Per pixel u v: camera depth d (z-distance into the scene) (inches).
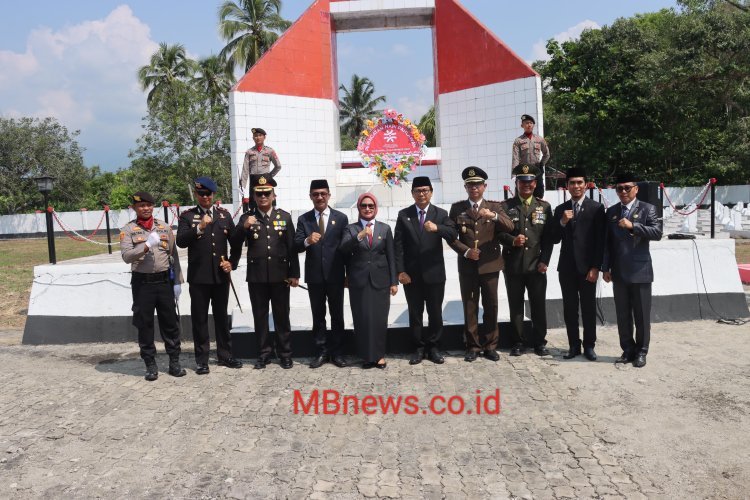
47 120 1283.2
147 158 1134.4
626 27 972.6
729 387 192.9
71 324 284.0
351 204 449.1
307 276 230.1
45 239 1037.2
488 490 129.3
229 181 1117.1
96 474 141.1
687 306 294.4
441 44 485.1
